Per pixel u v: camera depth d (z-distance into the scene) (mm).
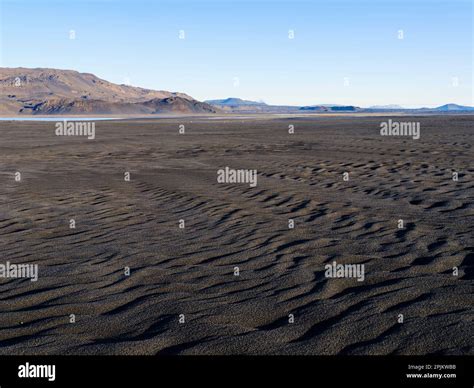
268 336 3604
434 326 3689
